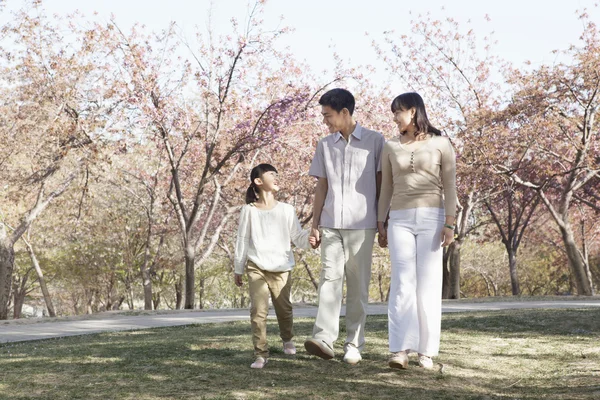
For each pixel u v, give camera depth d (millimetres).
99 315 14352
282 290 4832
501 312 9398
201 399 3457
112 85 18406
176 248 28422
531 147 21906
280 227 4828
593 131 22438
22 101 18812
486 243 39750
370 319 9133
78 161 19344
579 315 7566
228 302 42000
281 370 4289
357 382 3887
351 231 4699
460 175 21266
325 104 4781
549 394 3506
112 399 3496
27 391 3738
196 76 18672
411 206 4492
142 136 19641
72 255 29516
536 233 35406
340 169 4770
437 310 4430
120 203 28719
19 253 30406
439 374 4109
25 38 18375
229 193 24516
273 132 18734
